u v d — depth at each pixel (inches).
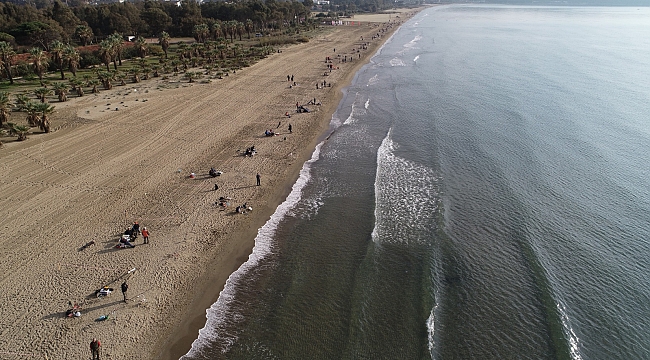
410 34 6166.3
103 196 1380.4
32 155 1662.2
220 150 1772.9
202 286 1031.0
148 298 976.9
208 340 878.4
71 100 2356.1
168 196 1397.6
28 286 985.5
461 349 850.8
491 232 1232.2
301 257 1141.7
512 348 851.4
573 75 3166.8
